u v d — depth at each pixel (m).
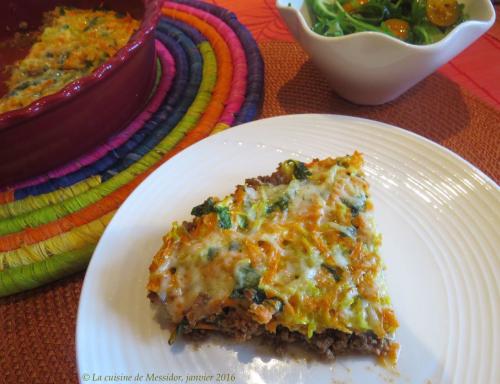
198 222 0.28
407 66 0.36
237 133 0.36
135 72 0.39
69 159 0.38
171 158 0.34
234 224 0.28
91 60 0.45
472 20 0.38
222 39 0.47
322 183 0.29
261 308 0.25
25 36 0.51
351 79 0.38
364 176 0.32
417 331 0.27
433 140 0.38
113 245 0.29
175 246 0.27
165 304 0.26
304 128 0.36
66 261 0.31
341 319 0.25
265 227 0.27
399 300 0.28
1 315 0.30
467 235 0.30
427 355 0.26
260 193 0.29
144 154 0.38
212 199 0.29
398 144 0.34
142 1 0.47
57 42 0.47
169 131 0.40
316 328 0.25
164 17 0.51
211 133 0.39
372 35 0.34
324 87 0.43
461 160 0.32
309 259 0.26
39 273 0.30
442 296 0.28
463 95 0.41
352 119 0.36
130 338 0.26
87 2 0.50
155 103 0.42
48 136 0.35
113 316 0.27
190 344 0.26
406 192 0.32
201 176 0.33
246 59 0.44
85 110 0.36
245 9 0.53
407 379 0.25
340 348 0.26
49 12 0.51
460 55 0.45
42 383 0.27
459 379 0.25
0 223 0.34
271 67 0.45
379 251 0.29
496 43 0.46
